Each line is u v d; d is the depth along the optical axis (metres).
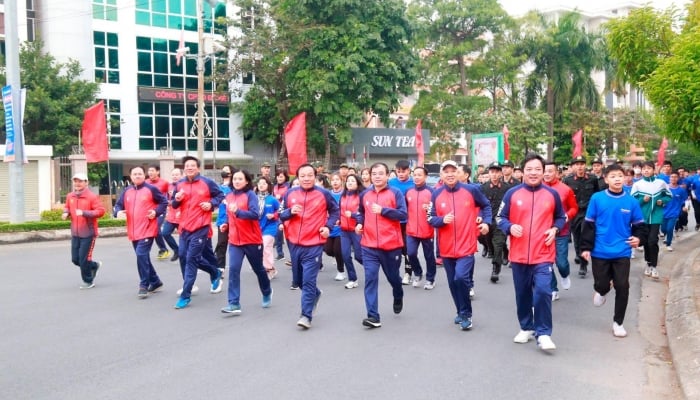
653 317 7.92
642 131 42.62
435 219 7.13
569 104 40.34
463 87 37.56
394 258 7.51
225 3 34.69
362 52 29.22
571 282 10.42
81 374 5.60
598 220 7.00
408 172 10.80
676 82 8.98
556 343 6.67
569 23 39.03
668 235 14.02
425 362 5.95
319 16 29.98
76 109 28.42
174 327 7.32
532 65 41.38
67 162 24.89
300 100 30.94
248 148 36.53
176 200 8.46
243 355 6.17
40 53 28.64
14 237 16.38
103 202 22.59
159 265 12.27
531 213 6.42
